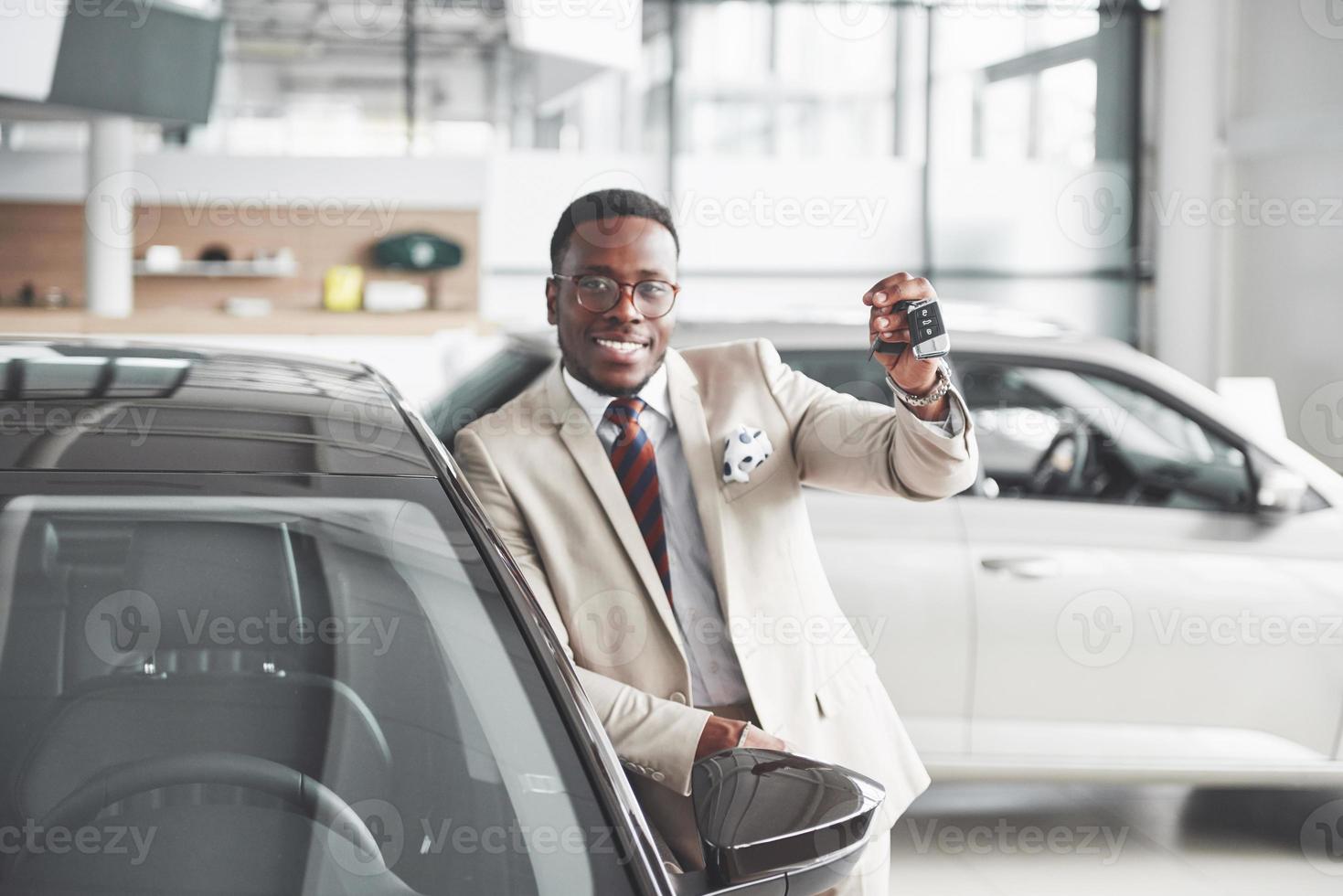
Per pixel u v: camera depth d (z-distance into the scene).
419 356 8.00
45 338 1.51
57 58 6.23
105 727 1.01
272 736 1.02
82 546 1.08
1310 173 7.82
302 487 1.16
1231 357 8.47
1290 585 2.96
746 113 8.97
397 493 1.19
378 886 0.95
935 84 9.04
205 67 7.12
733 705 1.50
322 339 7.89
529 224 8.91
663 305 1.48
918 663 2.83
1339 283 7.65
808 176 9.02
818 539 2.81
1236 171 8.38
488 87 9.49
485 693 1.07
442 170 8.58
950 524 2.89
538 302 8.95
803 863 1.01
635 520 1.48
